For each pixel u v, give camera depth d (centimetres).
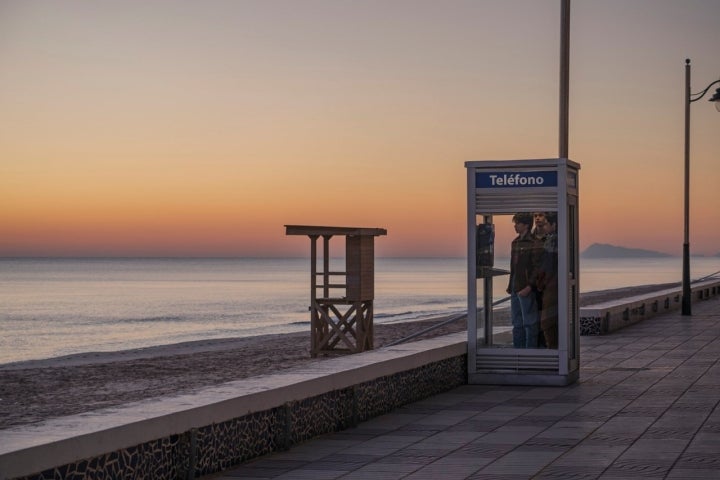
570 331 1449
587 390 1376
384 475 841
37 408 1546
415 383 1275
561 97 1684
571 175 1468
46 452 649
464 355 1456
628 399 1284
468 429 1067
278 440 948
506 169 1446
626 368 1641
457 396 1330
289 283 13200
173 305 7506
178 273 19775
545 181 1431
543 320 1430
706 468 859
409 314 5362
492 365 1447
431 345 1386
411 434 1038
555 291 1426
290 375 1035
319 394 1022
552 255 1429
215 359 2303
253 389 931
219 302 7962
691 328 2538
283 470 862
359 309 2031
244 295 9338
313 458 914
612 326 2430
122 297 8900
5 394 1717
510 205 1444
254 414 908
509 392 1366
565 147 1684
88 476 689
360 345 2038
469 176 1462
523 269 1438
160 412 788
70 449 671
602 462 887
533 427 1077
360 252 2027
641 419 1123
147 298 8681
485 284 1455
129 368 2123
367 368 1127
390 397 1195
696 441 986
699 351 1928
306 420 998
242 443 889
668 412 1173
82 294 9556
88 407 1555
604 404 1243
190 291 10375
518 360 1438
